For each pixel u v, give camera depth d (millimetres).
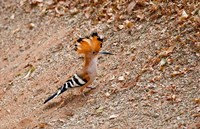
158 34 13422
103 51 13688
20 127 12727
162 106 11555
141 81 12375
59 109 12703
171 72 12297
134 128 11219
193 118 10992
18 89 14281
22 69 15008
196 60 12352
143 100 11898
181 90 11781
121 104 12023
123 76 12727
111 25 14562
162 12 13938
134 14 14383
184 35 13031
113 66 13172
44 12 16844
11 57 15875
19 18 17359
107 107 12109
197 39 12766
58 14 16406
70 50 14703
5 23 17469
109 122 11641
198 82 11820
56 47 15078
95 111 12133
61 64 14336
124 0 14984
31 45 15930
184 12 13609
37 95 13641
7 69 15383
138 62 12930
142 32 13750
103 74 13078
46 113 12773
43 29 16297
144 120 11344
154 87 12109
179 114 11211
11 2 18125
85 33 14922
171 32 13281
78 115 12234
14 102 13844
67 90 13094
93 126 11695
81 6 16047
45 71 14398
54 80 13867
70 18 15953
